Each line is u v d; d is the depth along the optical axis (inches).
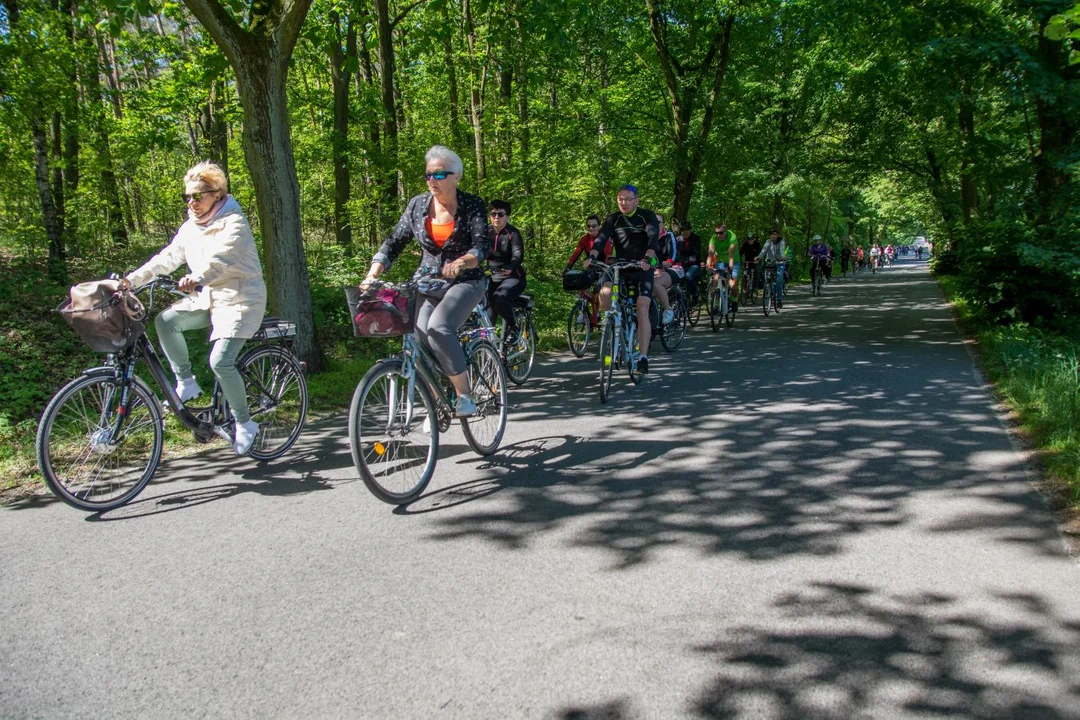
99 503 169.0
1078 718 92.5
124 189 677.9
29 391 260.4
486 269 318.3
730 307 525.7
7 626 118.3
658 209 919.7
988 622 114.8
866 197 1670.8
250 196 775.1
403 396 171.8
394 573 135.3
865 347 403.9
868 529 151.2
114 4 280.2
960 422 233.0
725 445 213.6
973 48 466.0
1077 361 315.9
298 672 104.7
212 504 172.6
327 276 467.5
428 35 486.3
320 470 198.7
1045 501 164.1
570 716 94.1
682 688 99.3
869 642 109.7
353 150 567.8
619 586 128.6
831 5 589.0
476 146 664.4
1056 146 509.7
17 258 457.1
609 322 278.8
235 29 286.5
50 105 446.9
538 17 386.9
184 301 188.4
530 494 176.2
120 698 99.7
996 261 444.5
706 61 718.5
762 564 136.3
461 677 102.7
